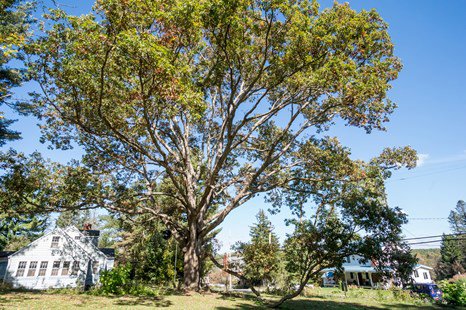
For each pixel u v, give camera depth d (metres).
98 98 12.41
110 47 10.09
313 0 12.34
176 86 10.30
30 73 12.49
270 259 17.58
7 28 16.44
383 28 13.86
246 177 21.44
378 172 16.02
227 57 13.23
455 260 61.47
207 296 16.95
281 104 15.98
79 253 31.45
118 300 13.78
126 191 18.39
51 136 17.70
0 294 13.79
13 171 15.80
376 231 13.54
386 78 13.91
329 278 45.91
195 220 20.42
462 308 18.78
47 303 11.52
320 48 12.80
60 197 16.39
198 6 10.43
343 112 15.34
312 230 14.60
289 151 21.45
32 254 29.95
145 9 10.00
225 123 20.17
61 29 11.14
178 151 23.70
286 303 16.61
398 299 22.94
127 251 39.47
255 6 12.13
